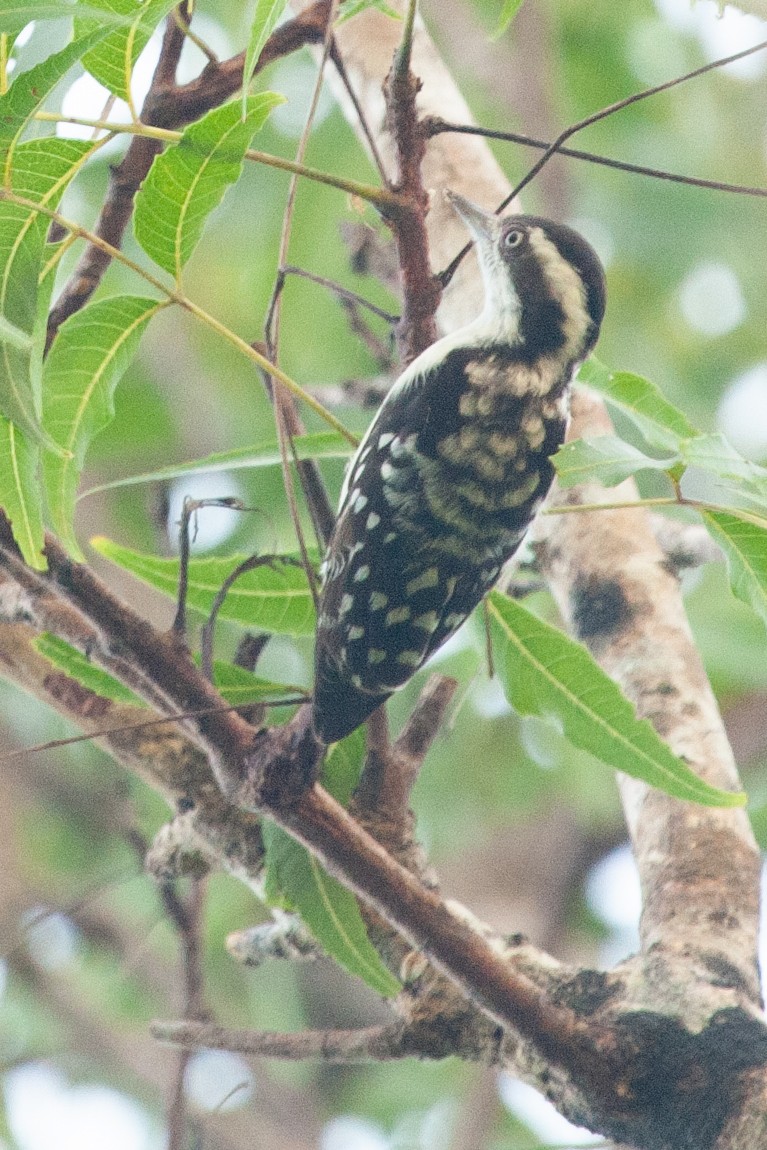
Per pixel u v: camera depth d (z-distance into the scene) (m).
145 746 7.89
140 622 6.33
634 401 7.16
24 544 6.06
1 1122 14.53
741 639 13.55
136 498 15.75
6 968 14.14
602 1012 6.44
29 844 15.14
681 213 15.41
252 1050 6.95
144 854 9.52
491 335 8.20
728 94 15.95
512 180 15.38
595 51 16.03
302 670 14.59
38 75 5.29
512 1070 6.68
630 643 8.11
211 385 15.79
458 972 6.32
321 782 7.32
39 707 15.61
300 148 6.44
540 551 8.74
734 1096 6.04
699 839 7.20
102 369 6.49
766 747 15.19
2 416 5.93
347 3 7.00
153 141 6.99
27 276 5.80
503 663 7.30
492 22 15.80
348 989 15.82
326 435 7.30
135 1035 14.83
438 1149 15.48
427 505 7.49
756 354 16.23
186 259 6.18
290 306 14.93
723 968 6.52
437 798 15.89
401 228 6.35
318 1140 15.09
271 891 7.09
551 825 16.81
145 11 5.47
